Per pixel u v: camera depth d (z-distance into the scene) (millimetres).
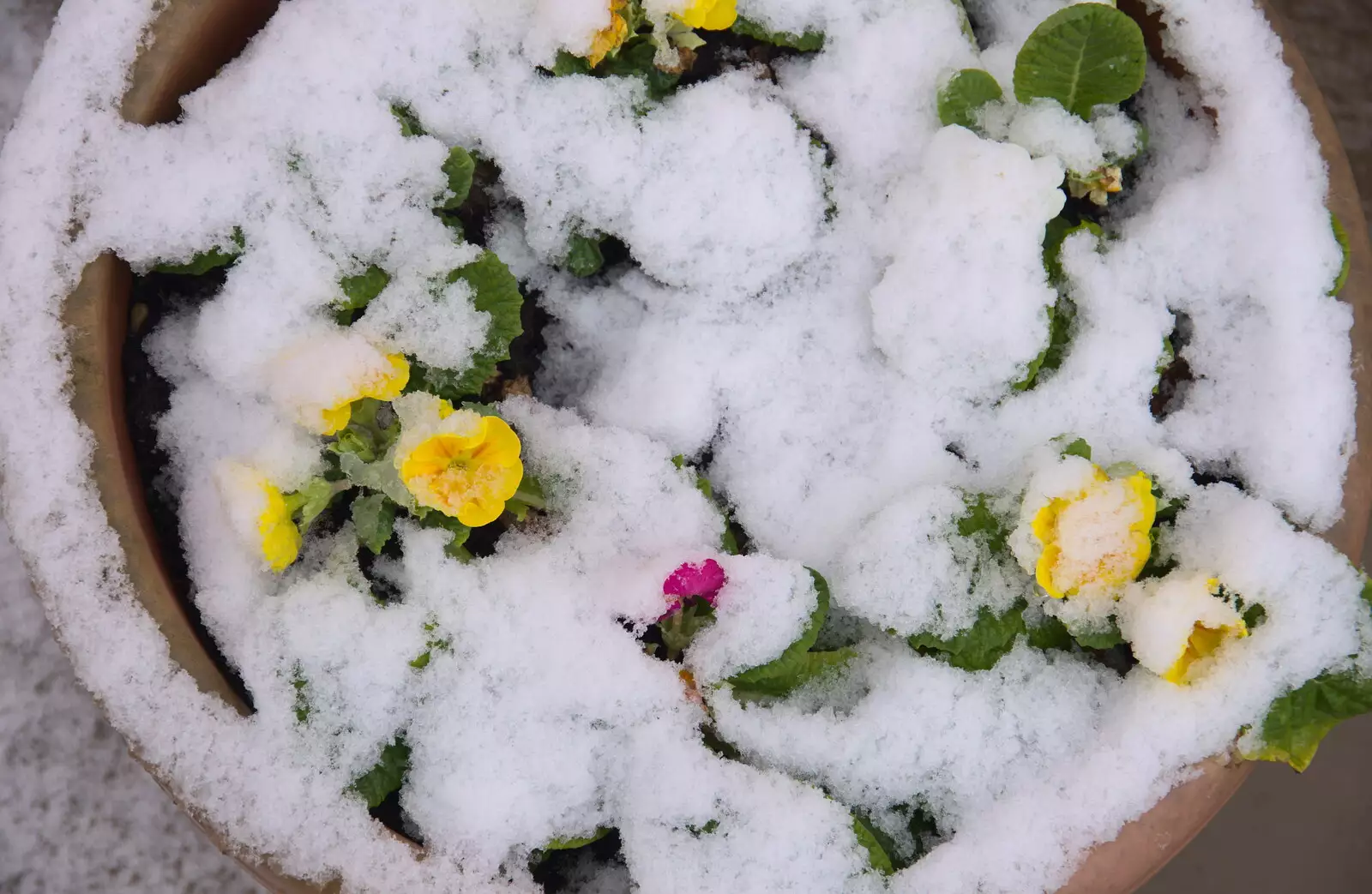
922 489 658
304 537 664
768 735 650
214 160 647
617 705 646
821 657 661
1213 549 636
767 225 672
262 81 656
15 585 783
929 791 651
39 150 632
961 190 659
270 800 620
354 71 661
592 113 672
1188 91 677
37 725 782
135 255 644
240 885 788
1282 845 803
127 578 624
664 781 641
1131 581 637
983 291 660
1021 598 655
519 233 689
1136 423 665
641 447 665
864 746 648
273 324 650
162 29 643
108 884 780
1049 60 661
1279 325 647
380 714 641
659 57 672
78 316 631
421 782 641
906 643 662
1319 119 658
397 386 631
